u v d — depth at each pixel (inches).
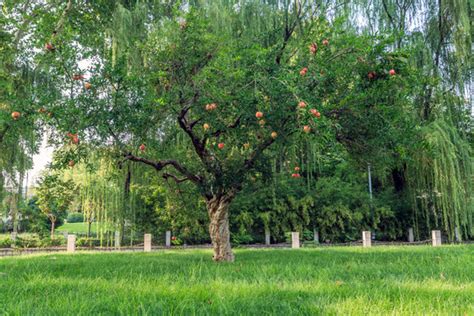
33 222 829.2
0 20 399.2
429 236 757.3
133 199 604.7
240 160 355.3
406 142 324.5
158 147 328.8
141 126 290.2
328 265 270.1
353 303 131.8
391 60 303.0
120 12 469.4
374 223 807.7
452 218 594.6
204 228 747.4
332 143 264.5
